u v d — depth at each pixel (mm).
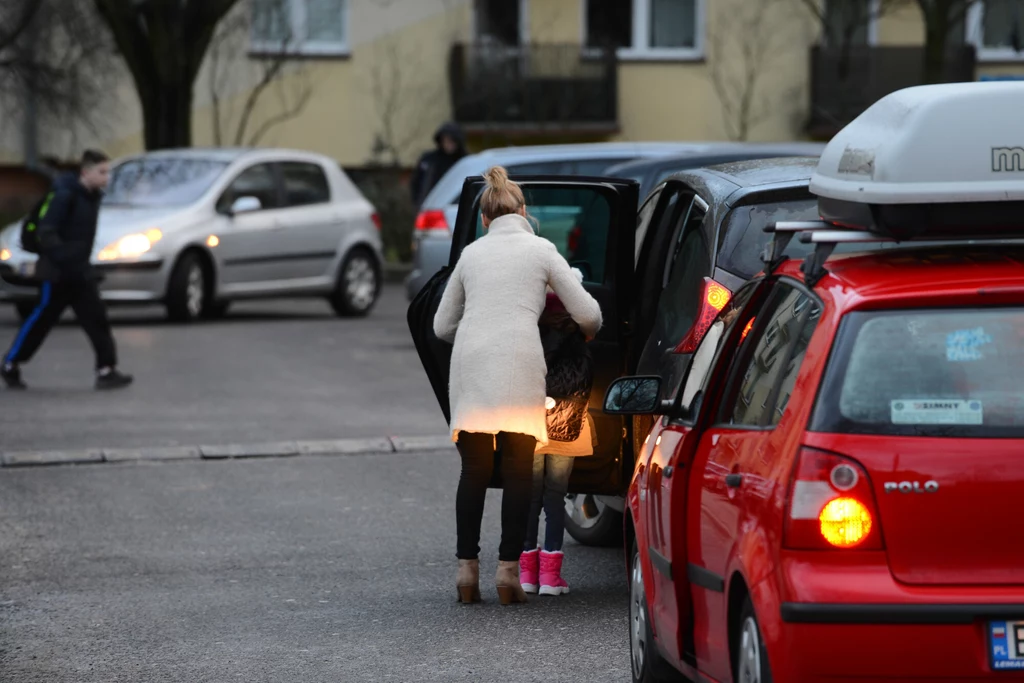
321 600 18828
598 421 18984
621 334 19203
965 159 11086
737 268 17531
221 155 52594
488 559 21188
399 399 35406
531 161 40406
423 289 19500
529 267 18000
